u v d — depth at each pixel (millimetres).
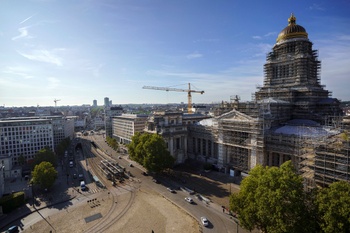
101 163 143375
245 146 111562
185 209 82875
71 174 129125
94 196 97125
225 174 120562
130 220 76812
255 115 111500
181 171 128250
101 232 70562
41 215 82438
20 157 146250
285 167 65312
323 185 70688
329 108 119250
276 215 52719
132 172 127812
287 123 119312
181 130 148000
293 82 129250
